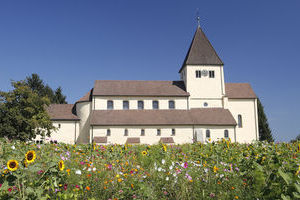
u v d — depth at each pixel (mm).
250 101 46250
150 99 43719
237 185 5379
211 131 40562
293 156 7484
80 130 41875
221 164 6785
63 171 5129
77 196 4957
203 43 48219
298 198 3906
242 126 45312
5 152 6934
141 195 5109
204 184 5566
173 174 5656
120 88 44625
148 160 9102
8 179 4223
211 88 45469
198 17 50812
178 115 42000
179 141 39469
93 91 42656
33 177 4902
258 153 6918
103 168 7000
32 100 29078
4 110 27406
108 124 38469
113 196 5227
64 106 44812
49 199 4609
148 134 39094
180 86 46938
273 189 4312
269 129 53188
